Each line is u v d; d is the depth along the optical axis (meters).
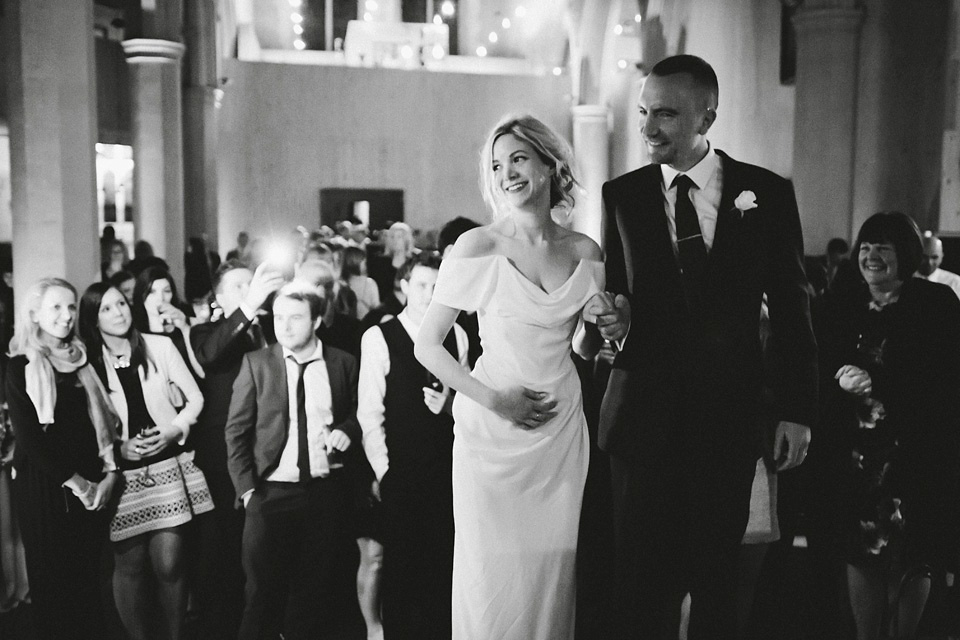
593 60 19.39
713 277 2.45
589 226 19.23
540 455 2.56
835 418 3.52
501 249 2.53
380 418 3.82
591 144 19.22
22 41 7.38
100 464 3.81
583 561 4.50
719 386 2.46
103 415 3.81
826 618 3.66
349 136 19.78
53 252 7.51
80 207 7.62
